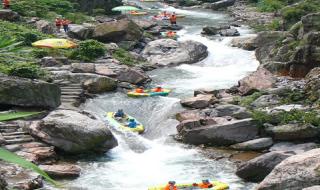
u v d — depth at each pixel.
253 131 27.05
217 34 56.53
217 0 87.75
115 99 34.22
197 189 21.11
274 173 18.66
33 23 53.12
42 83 29.23
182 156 25.92
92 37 50.38
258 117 27.55
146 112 32.59
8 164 21.98
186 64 46.75
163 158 25.69
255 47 48.53
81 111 30.02
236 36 54.91
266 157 22.19
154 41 49.66
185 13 77.56
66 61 40.47
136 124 29.98
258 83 33.59
